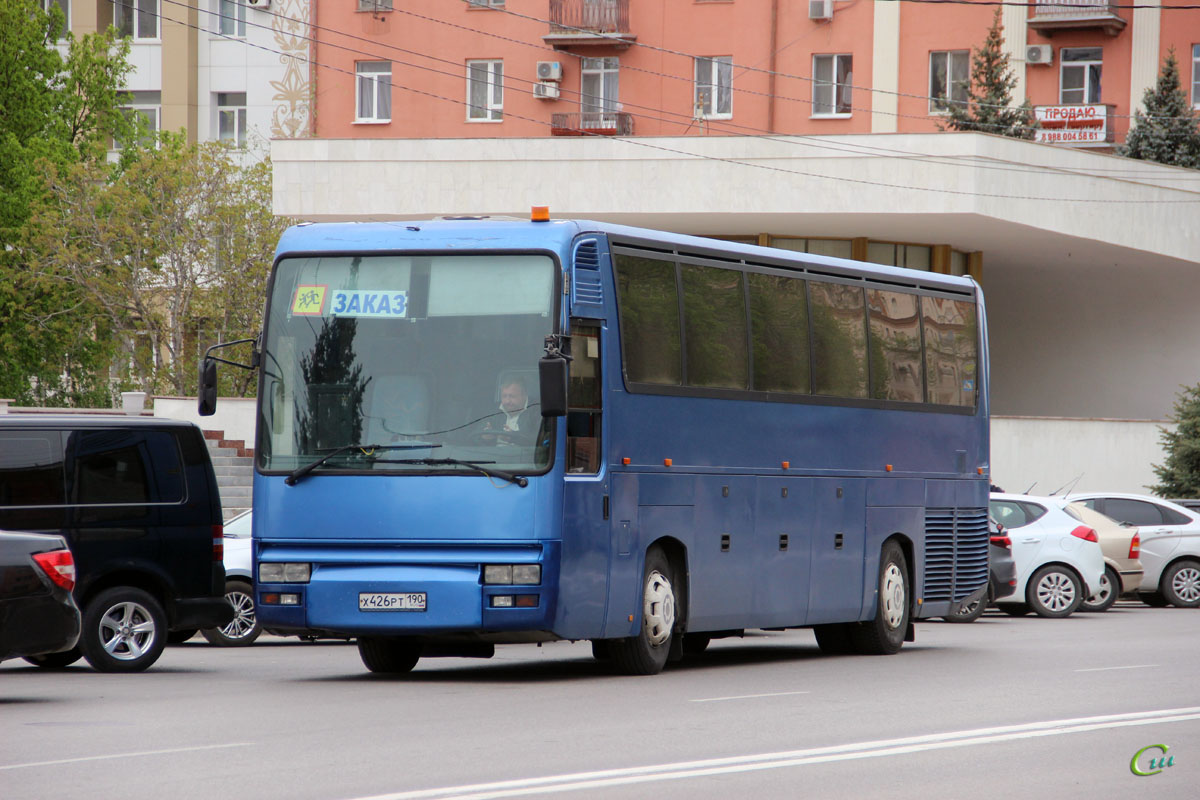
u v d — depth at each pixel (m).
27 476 26.16
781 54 89.12
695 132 90.25
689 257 26.72
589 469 24.03
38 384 86.31
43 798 13.49
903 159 69.75
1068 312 89.31
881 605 31.38
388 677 25.69
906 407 32.34
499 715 19.70
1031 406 90.25
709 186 71.56
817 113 89.00
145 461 27.30
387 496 23.38
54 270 78.94
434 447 23.42
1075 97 88.81
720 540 27.02
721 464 27.06
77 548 26.36
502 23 93.31
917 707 21.02
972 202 69.06
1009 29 88.81
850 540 30.48
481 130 93.81
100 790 13.89
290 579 23.72
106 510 26.73
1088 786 14.90
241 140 100.12
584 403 23.98
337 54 96.81
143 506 27.11
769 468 28.25
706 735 17.91
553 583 23.12
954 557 33.94
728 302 27.48
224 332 73.31
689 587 26.23
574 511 23.55
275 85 98.81
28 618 21.30
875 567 31.19
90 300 77.25
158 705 20.89
